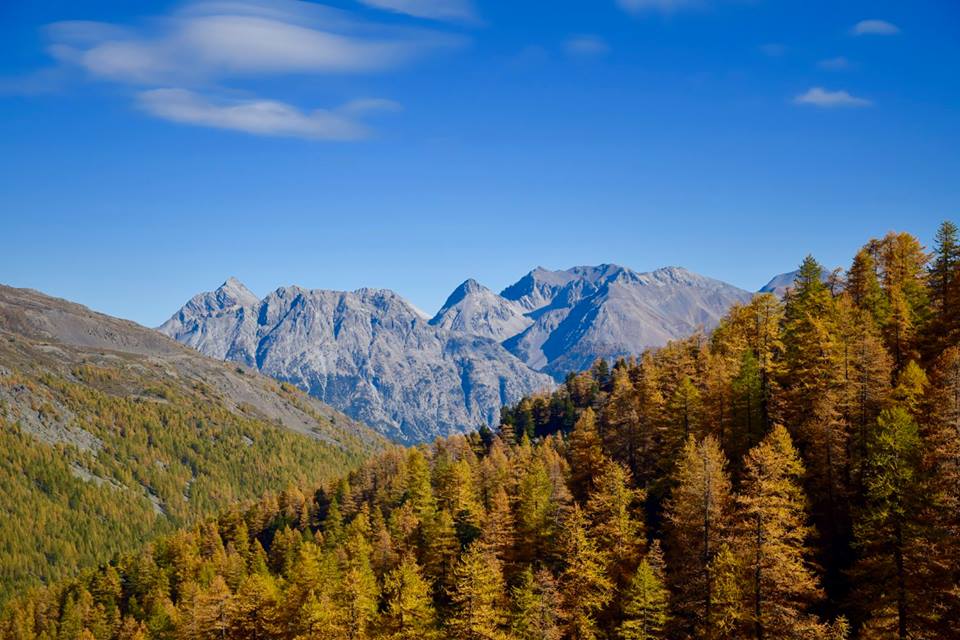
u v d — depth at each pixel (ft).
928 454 139.64
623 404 260.42
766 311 235.61
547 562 210.59
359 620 194.29
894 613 134.51
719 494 170.09
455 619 180.24
